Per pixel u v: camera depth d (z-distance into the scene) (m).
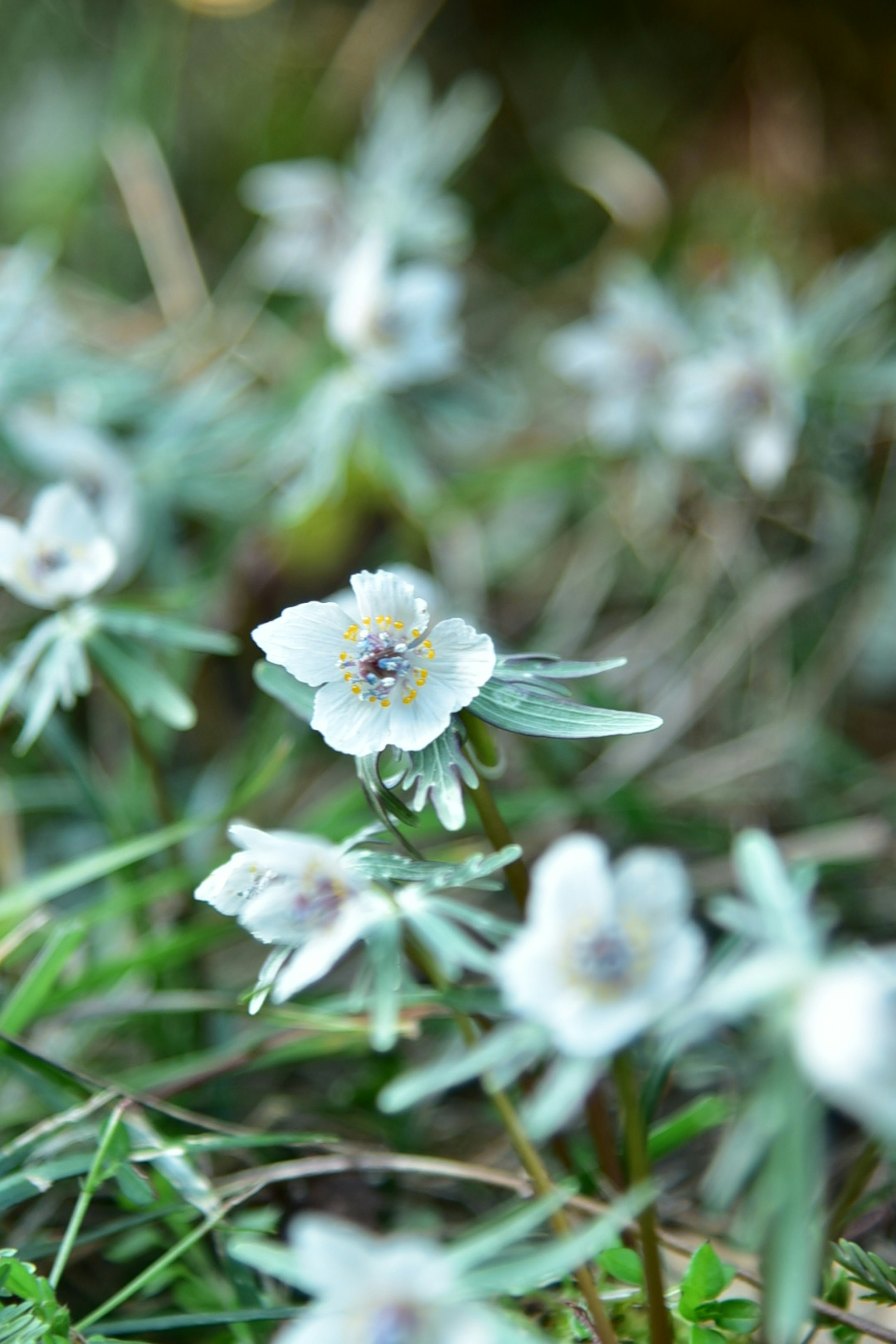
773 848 0.22
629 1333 0.25
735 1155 0.21
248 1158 0.28
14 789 0.33
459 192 0.54
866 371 0.36
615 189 0.50
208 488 0.38
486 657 0.24
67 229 0.52
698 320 0.41
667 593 0.42
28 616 0.40
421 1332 0.21
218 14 0.56
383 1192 0.28
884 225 0.48
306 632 0.24
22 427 0.34
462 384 0.40
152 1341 0.26
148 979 0.31
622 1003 0.21
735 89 0.54
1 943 0.29
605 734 0.23
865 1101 0.20
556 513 0.44
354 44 0.54
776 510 0.43
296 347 0.45
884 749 0.39
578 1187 0.25
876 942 0.33
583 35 0.56
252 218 0.52
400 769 0.27
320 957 0.22
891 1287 0.24
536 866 0.33
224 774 0.35
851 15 0.52
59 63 0.56
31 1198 0.28
